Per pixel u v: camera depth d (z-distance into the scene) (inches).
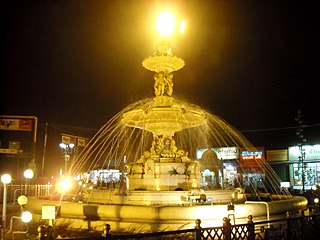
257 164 1444.4
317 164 1360.7
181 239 278.2
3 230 305.7
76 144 1242.0
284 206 412.2
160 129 498.9
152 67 501.4
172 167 468.8
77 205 382.9
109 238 213.9
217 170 1020.5
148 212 342.6
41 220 395.9
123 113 531.5
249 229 296.2
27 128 1013.2
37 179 1052.5
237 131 1464.1
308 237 352.2
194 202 394.9
